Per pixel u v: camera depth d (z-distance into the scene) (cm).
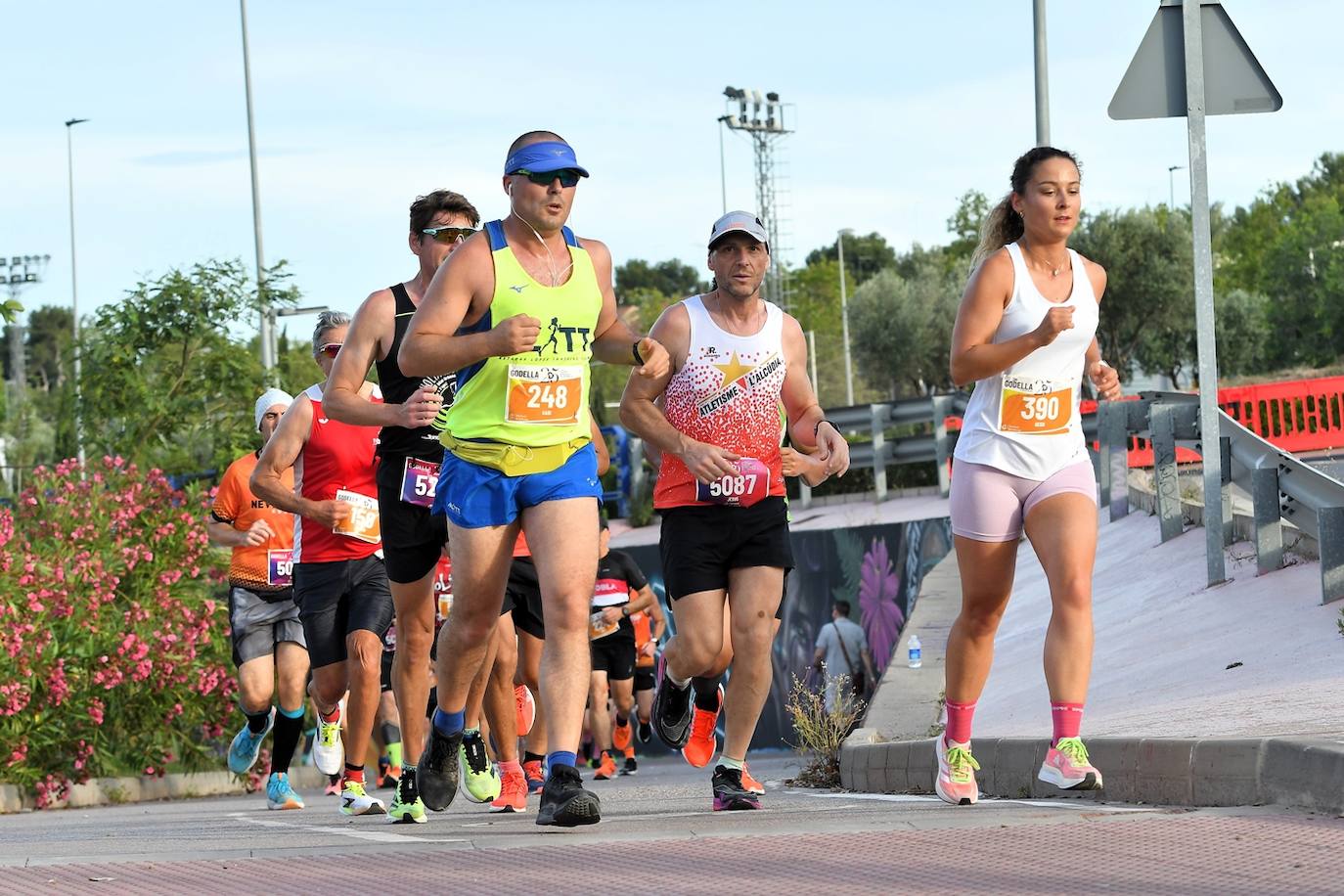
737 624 1878
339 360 1880
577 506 1583
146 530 4138
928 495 6391
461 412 1597
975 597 1755
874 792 2333
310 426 2255
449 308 1548
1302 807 1495
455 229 1869
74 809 3509
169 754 4016
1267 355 17488
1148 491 4309
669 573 1909
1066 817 1466
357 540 2259
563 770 1544
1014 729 2202
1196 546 3531
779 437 1895
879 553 5331
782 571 1898
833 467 1881
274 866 1311
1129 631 2931
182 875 1271
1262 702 2008
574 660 1561
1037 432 1711
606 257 1634
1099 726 2042
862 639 4728
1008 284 1717
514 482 1582
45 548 3950
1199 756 1648
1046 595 3834
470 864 1283
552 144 1542
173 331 6175
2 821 2945
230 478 2778
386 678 3031
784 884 1149
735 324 1873
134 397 6162
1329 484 2806
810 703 2675
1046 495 1708
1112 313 13588
